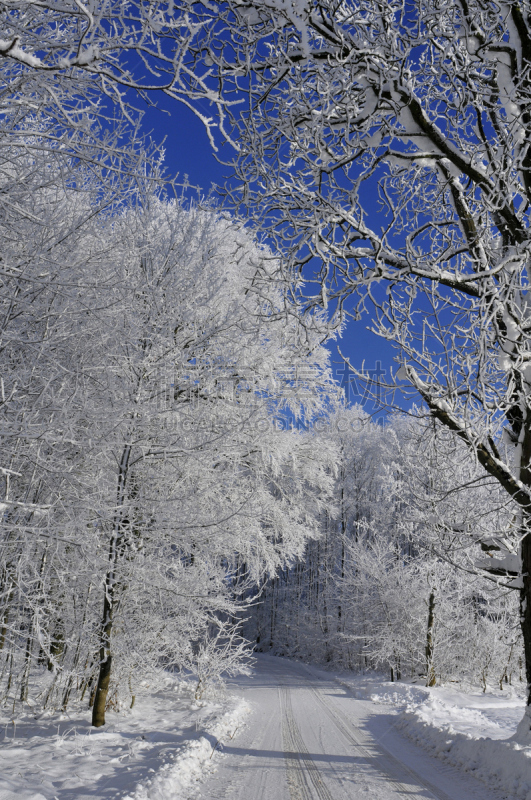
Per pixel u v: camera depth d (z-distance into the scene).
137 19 2.81
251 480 13.26
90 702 9.17
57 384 5.20
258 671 22.45
